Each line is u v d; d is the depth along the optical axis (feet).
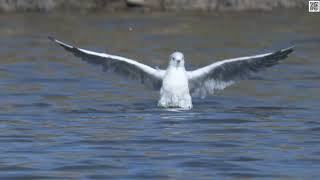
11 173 42.68
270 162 44.83
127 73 59.47
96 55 58.85
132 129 52.80
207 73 58.70
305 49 96.32
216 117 56.65
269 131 52.47
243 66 58.29
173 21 118.73
